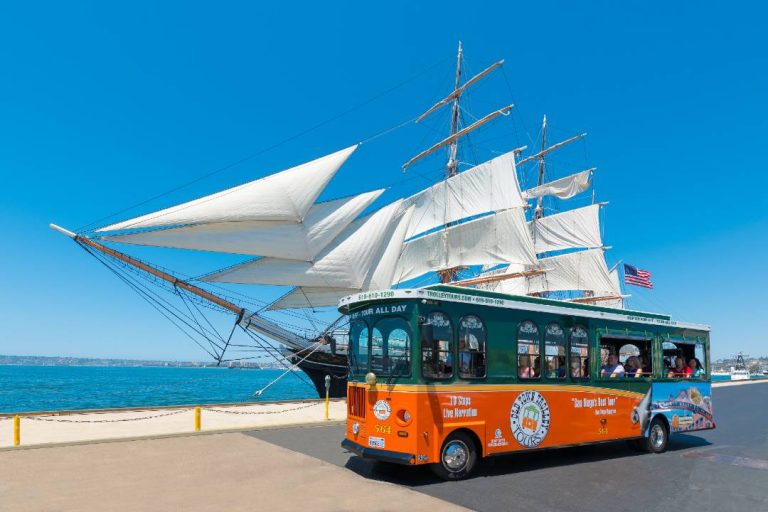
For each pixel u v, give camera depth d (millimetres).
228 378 141500
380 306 9633
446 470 8898
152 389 75000
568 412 10781
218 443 12039
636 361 12672
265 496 7707
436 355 9031
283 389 84688
